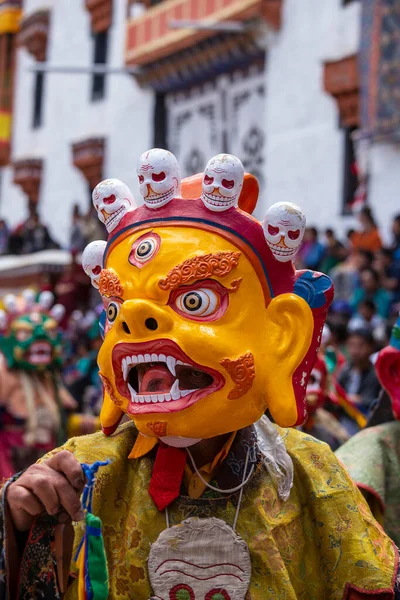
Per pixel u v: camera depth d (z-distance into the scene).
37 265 20.84
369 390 9.09
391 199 14.62
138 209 2.83
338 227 16.16
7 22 28.11
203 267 2.67
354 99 15.78
